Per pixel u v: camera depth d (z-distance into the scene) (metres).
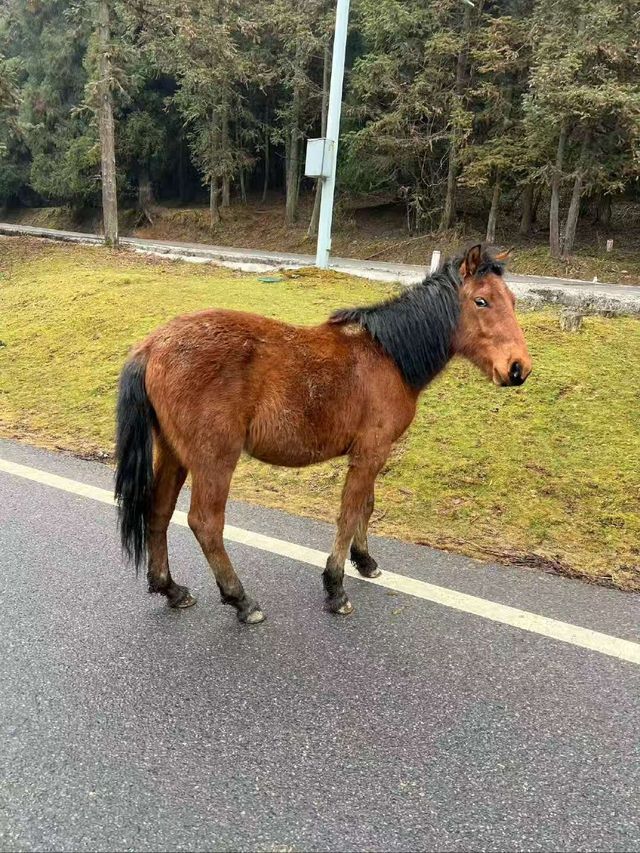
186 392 2.98
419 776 2.25
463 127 21.89
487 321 3.38
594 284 17.17
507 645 3.04
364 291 10.89
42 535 4.10
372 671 2.84
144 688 2.71
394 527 4.36
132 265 14.52
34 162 37.56
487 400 6.14
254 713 2.56
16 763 2.27
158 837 1.97
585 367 6.60
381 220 30.17
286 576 3.68
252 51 29.41
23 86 37.62
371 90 24.08
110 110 18.27
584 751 2.39
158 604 3.40
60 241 20.00
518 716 2.57
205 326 3.07
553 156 21.44
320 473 5.25
